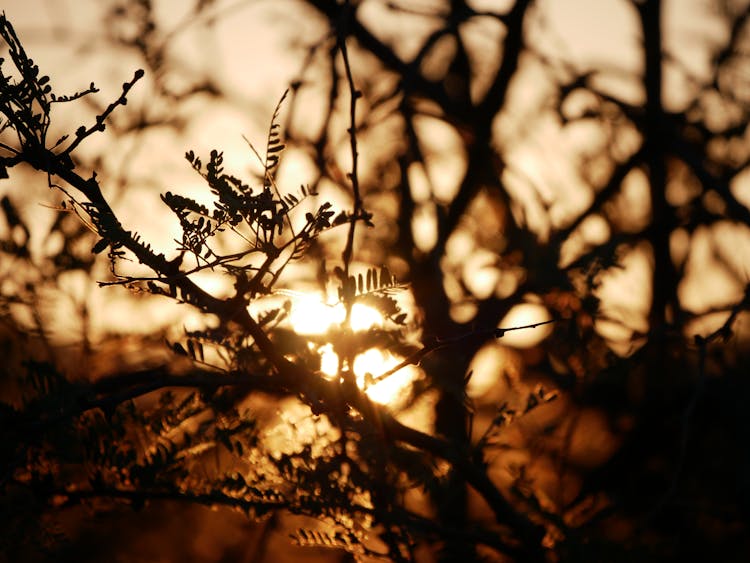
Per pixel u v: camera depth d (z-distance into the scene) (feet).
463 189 21.29
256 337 7.06
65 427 9.48
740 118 23.86
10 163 6.34
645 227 21.63
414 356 7.20
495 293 16.58
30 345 13.39
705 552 17.30
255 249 6.46
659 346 18.19
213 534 15.78
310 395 7.16
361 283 7.06
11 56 6.31
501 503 9.89
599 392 17.04
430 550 12.15
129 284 6.70
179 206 6.34
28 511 10.22
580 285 15.02
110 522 13.75
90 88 6.47
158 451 9.71
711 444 18.74
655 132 22.65
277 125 6.54
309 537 10.05
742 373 18.81
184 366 11.47
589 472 17.20
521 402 12.67
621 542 11.91
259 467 10.02
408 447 10.49
